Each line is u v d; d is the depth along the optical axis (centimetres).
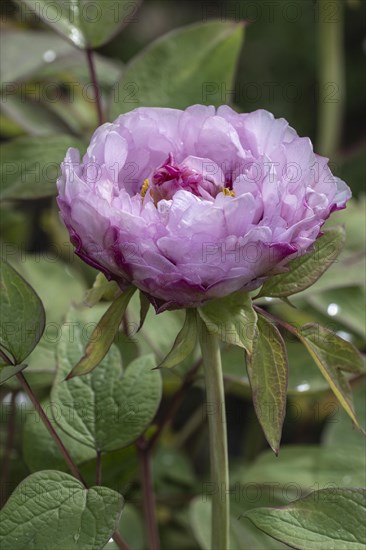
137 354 125
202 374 121
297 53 325
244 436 197
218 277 99
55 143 126
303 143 101
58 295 139
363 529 105
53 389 114
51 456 120
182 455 148
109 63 168
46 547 103
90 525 104
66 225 101
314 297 133
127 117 103
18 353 109
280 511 105
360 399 132
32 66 148
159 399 115
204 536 125
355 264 130
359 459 130
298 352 127
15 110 154
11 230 161
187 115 104
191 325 102
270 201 99
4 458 134
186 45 128
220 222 98
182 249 98
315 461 131
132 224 98
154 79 128
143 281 99
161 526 149
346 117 337
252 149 104
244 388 129
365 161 213
